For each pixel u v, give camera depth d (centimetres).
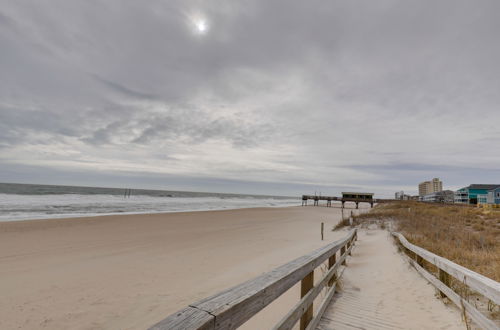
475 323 313
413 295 438
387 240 1144
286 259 901
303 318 280
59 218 1995
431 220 1688
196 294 577
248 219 2583
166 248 1120
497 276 466
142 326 448
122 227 1698
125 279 694
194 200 6406
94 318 477
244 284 176
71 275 727
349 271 657
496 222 1484
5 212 2294
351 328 322
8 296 576
